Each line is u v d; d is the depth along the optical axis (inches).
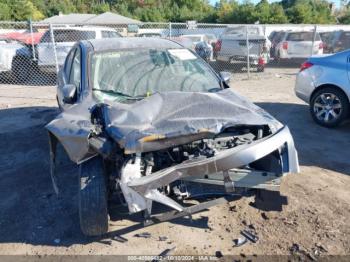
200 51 633.0
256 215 160.7
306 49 690.2
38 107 375.9
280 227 152.5
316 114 297.7
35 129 294.7
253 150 135.4
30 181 199.6
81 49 203.3
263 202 154.4
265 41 596.4
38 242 147.3
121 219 158.7
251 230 150.8
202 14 2209.6
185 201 148.6
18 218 164.6
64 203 175.3
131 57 195.6
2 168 218.7
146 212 133.1
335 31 797.9
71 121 146.5
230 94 176.6
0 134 282.2
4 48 512.1
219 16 2016.5
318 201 172.4
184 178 137.3
